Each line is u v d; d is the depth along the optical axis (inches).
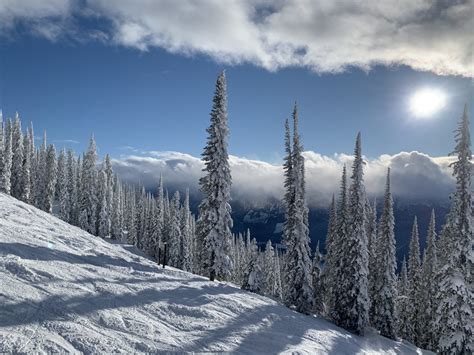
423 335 1737.2
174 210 2910.9
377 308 1664.6
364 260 1534.2
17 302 593.9
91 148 2984.7
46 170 3250.5
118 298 745.0
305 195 1641.2
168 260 2861.7
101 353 520.4
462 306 1110.4
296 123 1651.1
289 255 1588.3
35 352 475.2
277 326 912.3
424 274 1788.9
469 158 1162.0
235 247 4178.2
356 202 1577.3
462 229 1152.2
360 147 1601.9
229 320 823.1
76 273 810.8
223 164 1427.2
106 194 3331.7
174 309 788.6
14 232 976.3
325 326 1235.2
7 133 3078.2
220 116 1437.0
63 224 1369.3
